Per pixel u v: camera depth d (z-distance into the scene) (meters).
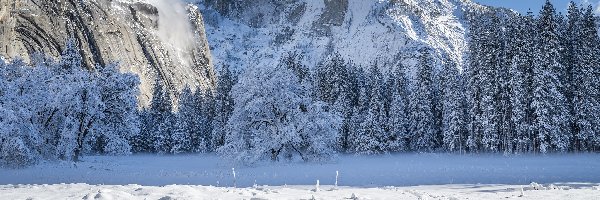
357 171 30.38
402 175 26.41
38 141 36.06
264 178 25.06
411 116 66.06
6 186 14.98
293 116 38.53
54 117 40.66
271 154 38.84
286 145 38.84
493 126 50.38
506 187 17.36
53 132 40.75
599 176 24.69
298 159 40.16
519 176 25.08
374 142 59.56
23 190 13.00
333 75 75.38
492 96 51.12
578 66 49.38
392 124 63.56
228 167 36.97
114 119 43.50
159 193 11.27
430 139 65.12
